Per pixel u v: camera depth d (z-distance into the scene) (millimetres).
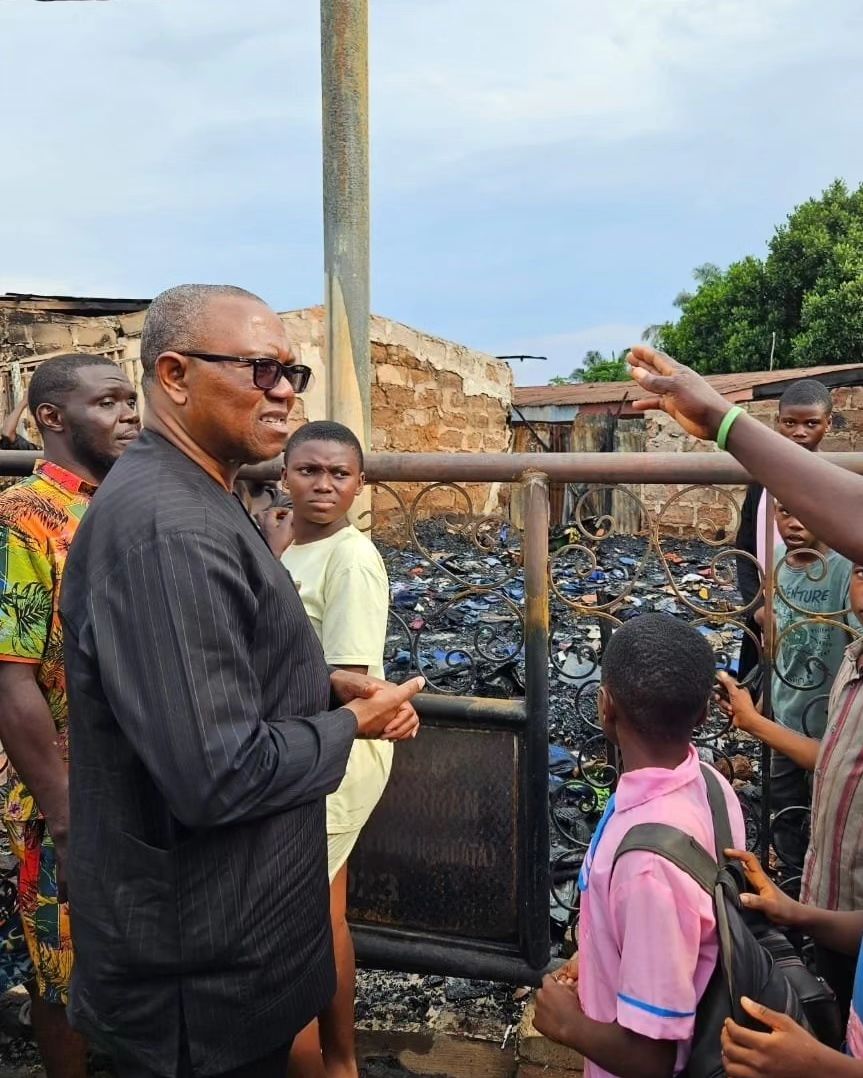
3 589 1930
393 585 7789
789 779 2748
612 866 1400
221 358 1392
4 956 2543
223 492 1464
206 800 1272
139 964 1394
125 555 1309
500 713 2242
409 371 13234
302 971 1522
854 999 1370
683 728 1444
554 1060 2219
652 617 1523
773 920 1481
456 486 2271
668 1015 1303
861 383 12492
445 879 2346
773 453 1315
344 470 2074
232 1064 1447
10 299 9117
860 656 1793
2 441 3238
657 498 12539
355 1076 2146
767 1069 1247
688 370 1424
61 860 1948
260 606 1428
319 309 11109
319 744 1431
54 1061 2148
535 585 2193
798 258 23328
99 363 2129
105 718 1377
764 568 2219
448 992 2449
